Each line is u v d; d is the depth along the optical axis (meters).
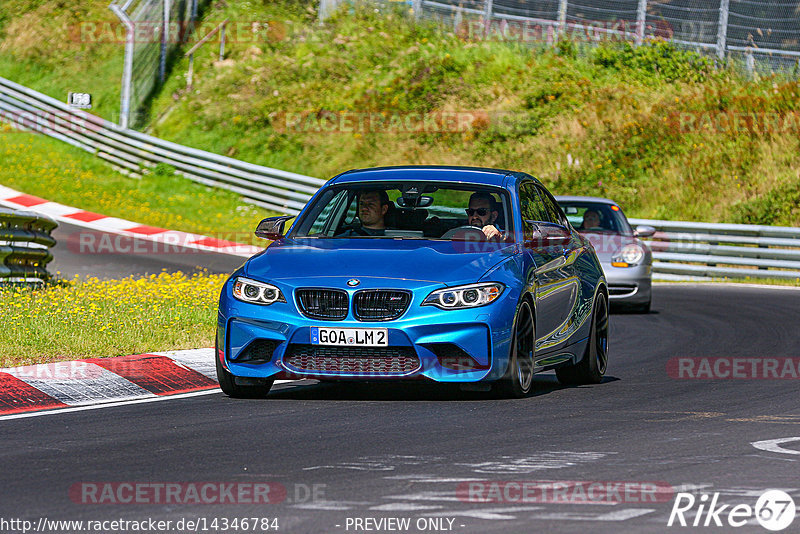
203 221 94.06
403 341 27.38
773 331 48.22
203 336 38.91
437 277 28.00
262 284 28.44
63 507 17.42
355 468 20.38
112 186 103.25
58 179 103.50
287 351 27.91
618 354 41.31
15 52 131.00
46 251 54.41
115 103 120.88
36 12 136.25
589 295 33.59
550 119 108.94
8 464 20.73
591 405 28.48
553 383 34.12
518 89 113.50
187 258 73.31
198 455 21.62
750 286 73.56
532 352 29.70
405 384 32.09
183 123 114.44
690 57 116.12
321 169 106.50
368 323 27.39
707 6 118.25
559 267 31.91
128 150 109.00
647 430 24.66
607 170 102.12
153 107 117.88
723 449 22.44
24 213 50.88
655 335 47.28
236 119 113.56
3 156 109.12
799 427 25.25
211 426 24.98
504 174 32.88
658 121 107.06
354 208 32.19
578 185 100.75
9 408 27.31
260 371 28.20
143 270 66.19
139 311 42.59
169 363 33.03
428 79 115.62
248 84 118.25
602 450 22.23
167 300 46.97
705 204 97.38
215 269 68.44
